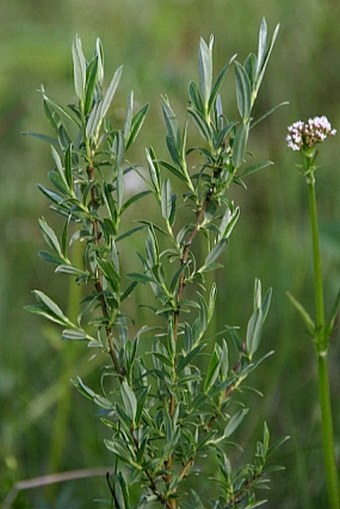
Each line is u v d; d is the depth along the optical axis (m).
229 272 1.25
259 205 1.44
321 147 1.48
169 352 0.74
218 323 1.21
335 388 1.12
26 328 1.26
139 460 0.74
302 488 1.03
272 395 1.12
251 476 0.78
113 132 0.73
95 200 0.74
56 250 0.74
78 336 0.74
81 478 1.08
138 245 1.26
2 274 1.31
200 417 0.79
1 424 1.13
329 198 1.40
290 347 1.17
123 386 0.73
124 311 1.19
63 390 1.08
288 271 1.26
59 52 1.33
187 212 1.36
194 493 0.78
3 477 1.05
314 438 1.08
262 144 1.55
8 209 1.45
